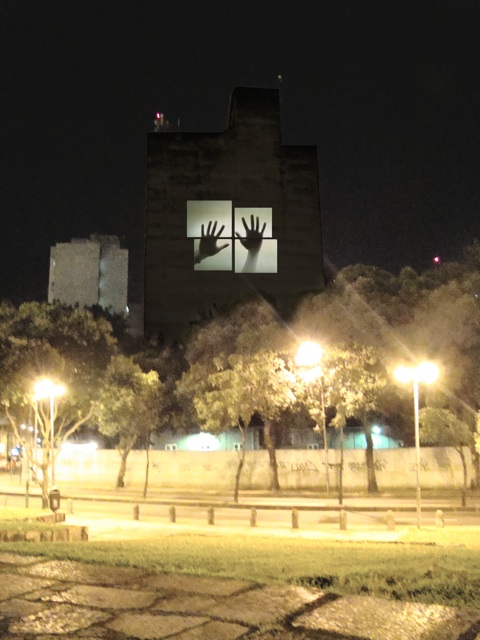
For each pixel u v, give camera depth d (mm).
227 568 7242
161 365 56719
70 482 47812
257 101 87938
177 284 82250
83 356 30781
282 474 41250
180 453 44500
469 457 38375
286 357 33938
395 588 5996
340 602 5457
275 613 5168
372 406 34625
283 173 86312
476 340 31844
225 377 34812
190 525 24438
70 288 103000
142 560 7594
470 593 5836
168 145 85875
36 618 5172
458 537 17000
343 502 33188
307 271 83938
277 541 13484
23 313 30047
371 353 32125
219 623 4949
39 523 16219
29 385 29203
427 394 33094
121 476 44438
